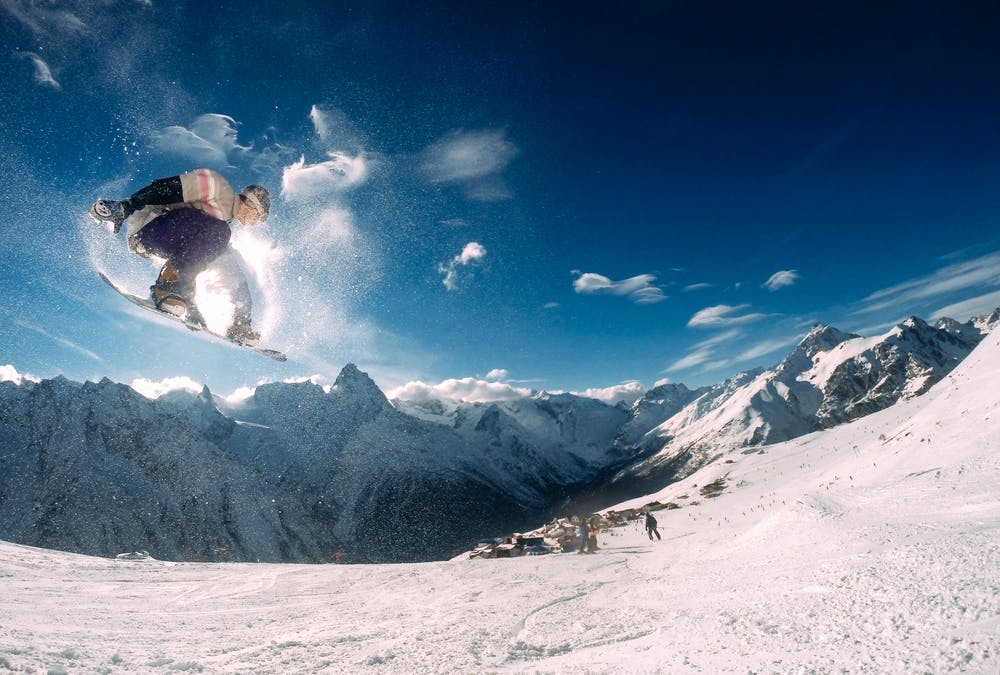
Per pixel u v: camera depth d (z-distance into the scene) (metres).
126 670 4.74
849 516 11.48
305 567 17.52
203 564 18.20
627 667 4.35
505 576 13.71
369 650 6.20
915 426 34.34
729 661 3.83
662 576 11.45
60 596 10.82
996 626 3.14
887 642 3.43
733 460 66.25
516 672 4.88
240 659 5.80
